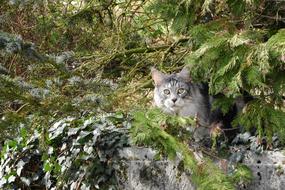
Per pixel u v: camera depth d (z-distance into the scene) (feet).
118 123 25.57
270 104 18.04
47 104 19.36
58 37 29.50
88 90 19.83
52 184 26.91
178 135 18.49
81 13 28.81
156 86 24.59
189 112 23.36
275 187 20.56
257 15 19.16
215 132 20.85
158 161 23.22
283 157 20.52
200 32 18.03
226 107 20.02
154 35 31.40
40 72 24.21
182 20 19.69
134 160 24.06
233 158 21.24
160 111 18.11
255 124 18.61
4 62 25.63
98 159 25.07
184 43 27.73
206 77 19.45
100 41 31.19
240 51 16.47
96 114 23.32
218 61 17.10
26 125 20.70
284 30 15.99
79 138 25.20
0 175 28.02
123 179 24.39
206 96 23.53
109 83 20.43
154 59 30.63
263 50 15.89
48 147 26.37
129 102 27.63
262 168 20.81
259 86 17.02
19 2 18.17
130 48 31.76
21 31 29.73
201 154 20.18
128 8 31.22
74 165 25.66
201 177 17.70
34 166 27.53
